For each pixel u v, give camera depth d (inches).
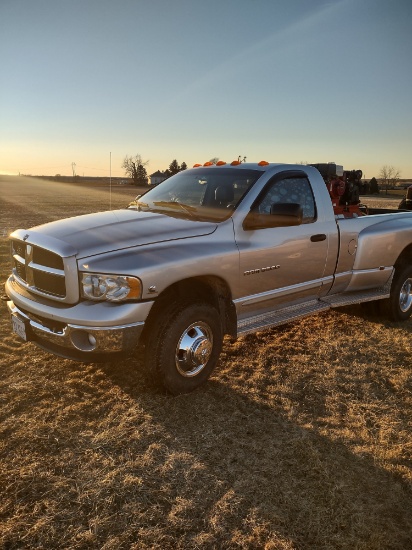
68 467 109.3
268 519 94.9
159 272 130.1
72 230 143.9
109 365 164.6
